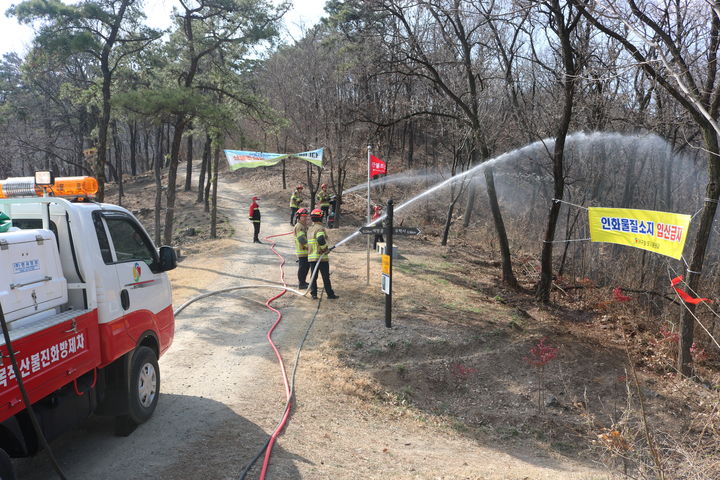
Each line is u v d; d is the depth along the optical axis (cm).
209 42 2080
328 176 3950
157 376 550
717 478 502
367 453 536
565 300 1447
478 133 1525
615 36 902
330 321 1002
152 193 4241
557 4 1135
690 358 958
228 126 1873
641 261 1460
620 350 1073
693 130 1547
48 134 3978
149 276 539
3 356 326
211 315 1026
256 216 2072
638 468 538
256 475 439
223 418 563
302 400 653
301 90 2786
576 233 1817
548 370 934
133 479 422
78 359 406
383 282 981
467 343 961
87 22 1767
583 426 772
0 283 340
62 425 405
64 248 429
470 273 1653
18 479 421
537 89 2031
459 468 535
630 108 1619
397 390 785
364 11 1605
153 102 1706
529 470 569
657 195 1831
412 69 1548
